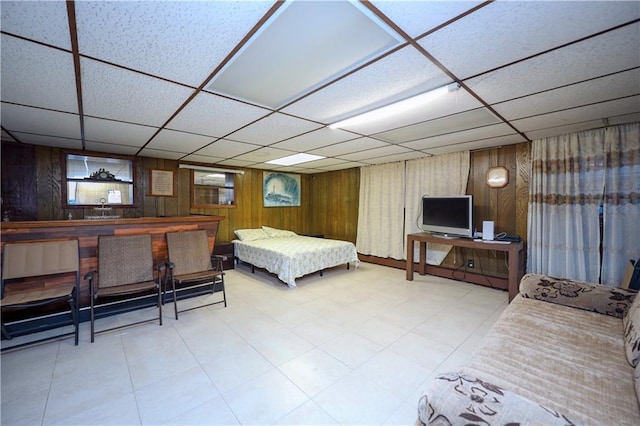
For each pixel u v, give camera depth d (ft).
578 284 7.29
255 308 10.77
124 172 14.70
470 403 2.99
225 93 6.82
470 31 4.45
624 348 5.19
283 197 21.57
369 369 6.83
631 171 9.45
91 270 9.73
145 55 5.09
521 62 5.42
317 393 5.98
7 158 11.71
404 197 16.79
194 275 10.60
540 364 4.74
